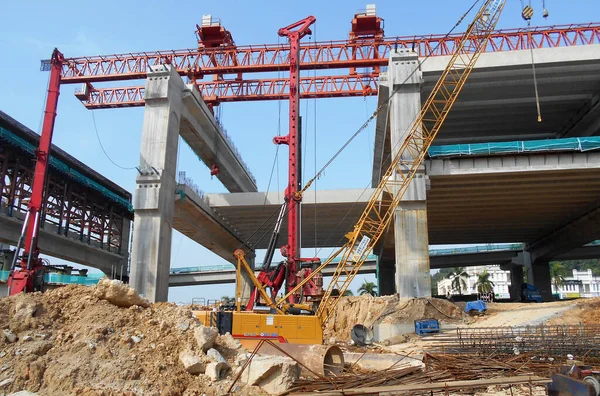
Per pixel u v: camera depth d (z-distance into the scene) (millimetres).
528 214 55375
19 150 51062
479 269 150750
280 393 12578
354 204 49500
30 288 33625
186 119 47281
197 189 49750
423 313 36219
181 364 12453
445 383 13289
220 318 23672
